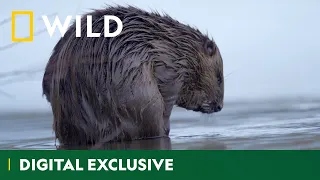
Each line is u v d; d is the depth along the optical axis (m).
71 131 13.39
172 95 14.62
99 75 13.23
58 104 13.32
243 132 14.33
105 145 12.73
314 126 15.43
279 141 11.93
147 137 13.74
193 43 15.11
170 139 13.46
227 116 20.09
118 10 14.11
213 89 15.85
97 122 13.30
